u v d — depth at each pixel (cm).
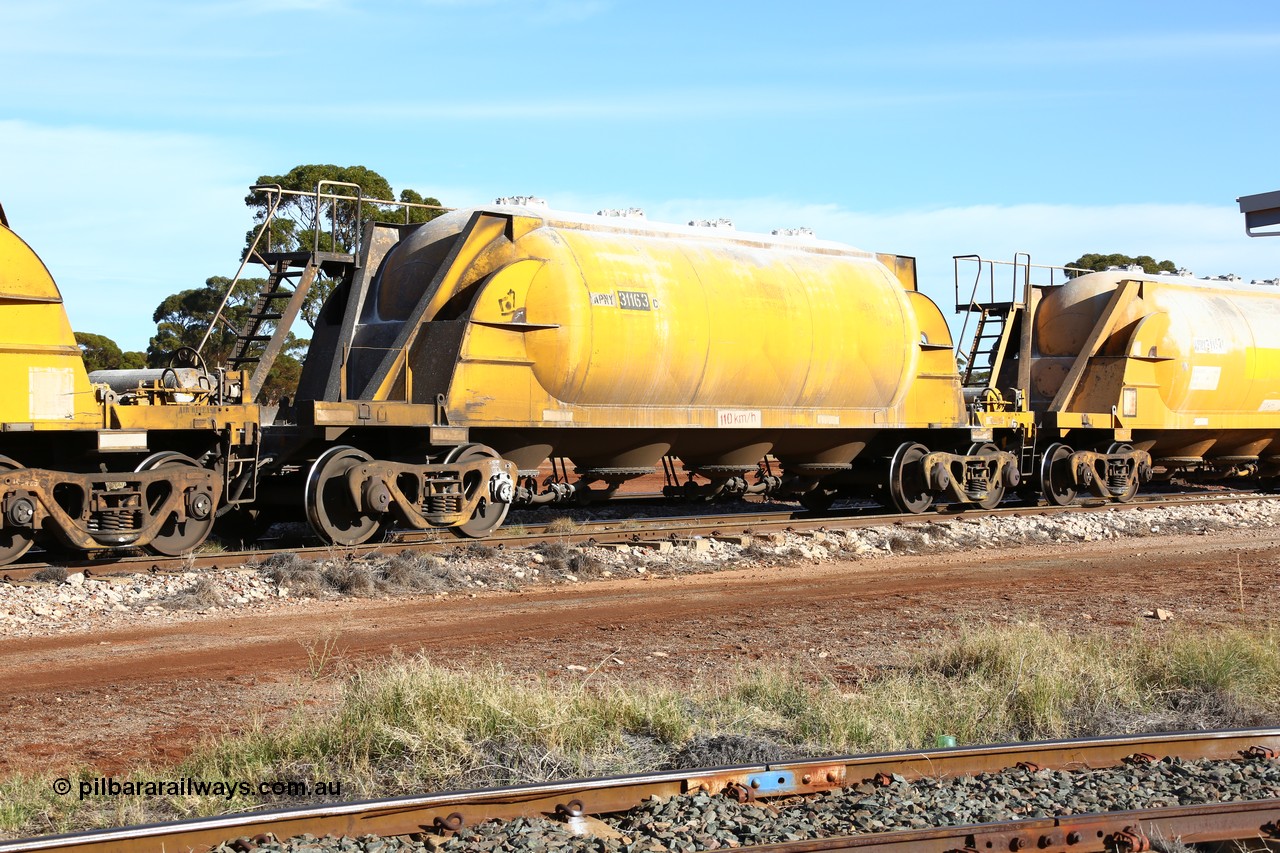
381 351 1866
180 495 1566
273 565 1512
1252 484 3622
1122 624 1298
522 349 1858
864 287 2331
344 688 905
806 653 1139
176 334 5216
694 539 1859
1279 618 1323
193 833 579
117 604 1339
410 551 1661
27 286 1455
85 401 1503
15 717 895
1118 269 3006
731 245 2198
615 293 1930
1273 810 640
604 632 1236
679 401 2042
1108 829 609
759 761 759
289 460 1758
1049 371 2900
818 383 2230
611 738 819
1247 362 3053
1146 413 2855
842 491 2633
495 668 976
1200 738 777
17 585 1361
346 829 607
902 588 1578
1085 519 2373
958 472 2481
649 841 600
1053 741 755
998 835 594
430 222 1966
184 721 886
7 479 1403
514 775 750
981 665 1014
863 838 583
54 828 662
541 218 1941
